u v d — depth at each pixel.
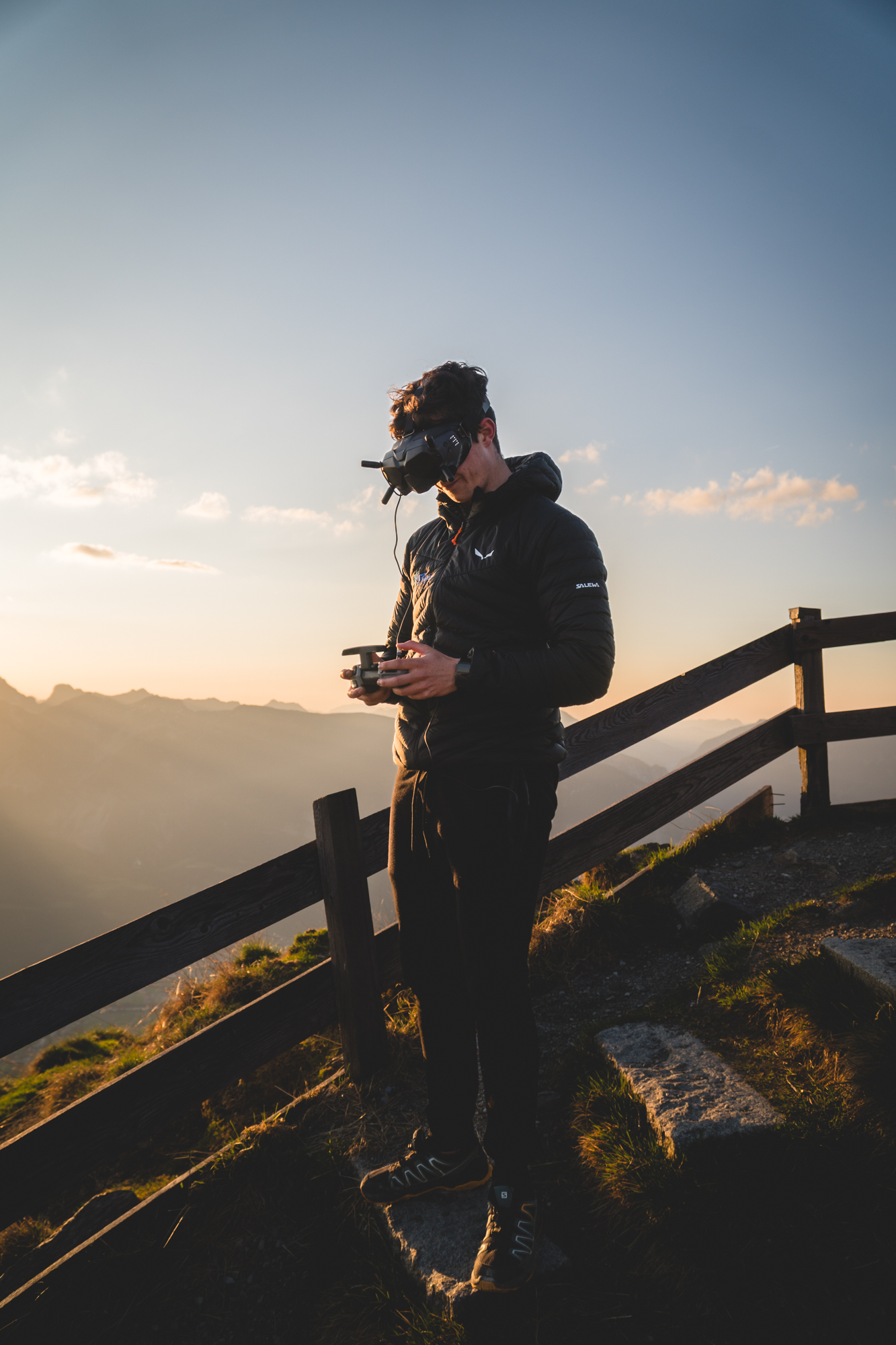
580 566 1.54
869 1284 1.47
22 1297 1.92
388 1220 1.87
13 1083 4.77
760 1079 2.09
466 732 1.59
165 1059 2.27
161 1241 2.04
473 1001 1.60
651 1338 1.49
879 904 2.94
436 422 1.64
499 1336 1.55
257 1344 1.76
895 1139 1.70
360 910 2.57
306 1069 3.09
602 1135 1.97
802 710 4.22
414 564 1.92
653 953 3.17
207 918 2.33
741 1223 1.63
